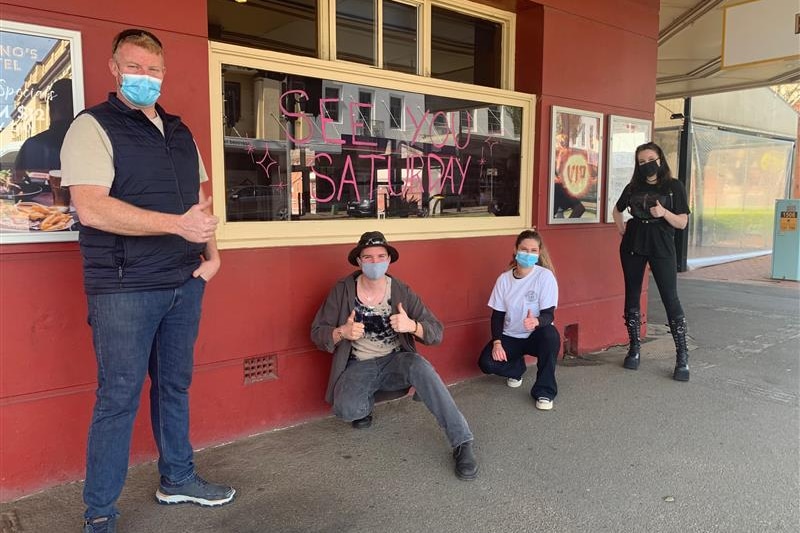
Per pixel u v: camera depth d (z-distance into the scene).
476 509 2.57
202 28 2.91
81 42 2.57
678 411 3.72
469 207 4.24
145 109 2.23
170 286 2.27
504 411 3.70
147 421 2.93
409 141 3.85
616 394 4.03
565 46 4.53
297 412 3.44
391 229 3.79
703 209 11.78
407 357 3.15
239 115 3.11
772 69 7.87
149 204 2.17
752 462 3.04
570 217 4.77
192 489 2.56
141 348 2.22
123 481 2.28
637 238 4.43
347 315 3.21
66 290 2.63
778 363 4.78
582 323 4.99
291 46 3.47
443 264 4.07
